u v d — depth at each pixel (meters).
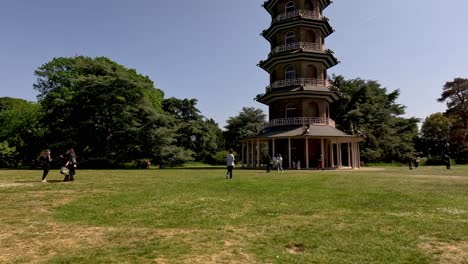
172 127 55.56
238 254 6.57
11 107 65.31
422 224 8.80
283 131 40.94
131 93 49.22
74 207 11.46
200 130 75.25
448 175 26.59
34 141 56.03
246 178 22.72
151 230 8.46
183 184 18.58
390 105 73.69
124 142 49.25
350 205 11.67
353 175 26.17
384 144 61.69
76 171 34.53
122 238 7.76
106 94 47.50
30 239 7.70
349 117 61.59
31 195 14.02
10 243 7.38
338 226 8.70
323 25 43.94
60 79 53.31
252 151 44.84
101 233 8.20
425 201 12.45
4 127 57.81
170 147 50.81
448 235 7.74
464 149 68.00
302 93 41.28
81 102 48.88
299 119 41.72
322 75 43.78
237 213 10.38
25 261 6.22
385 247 6.90
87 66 52.47
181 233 8.15
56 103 48.28
